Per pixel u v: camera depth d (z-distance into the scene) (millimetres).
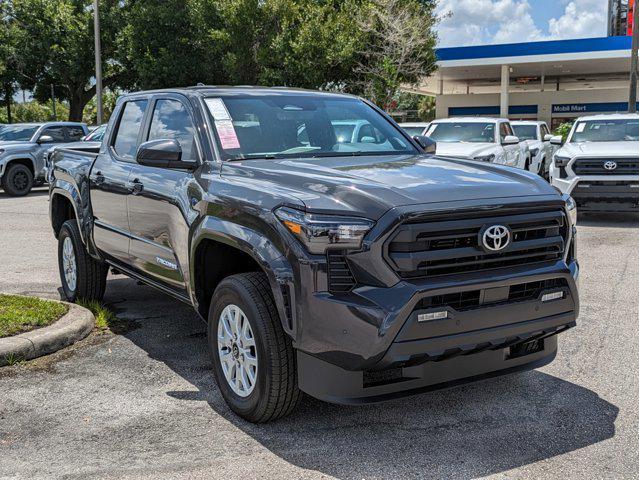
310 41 28062
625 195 11383
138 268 5492
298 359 3777
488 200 3758
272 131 4984
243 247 3939
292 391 3883
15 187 18469
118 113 6129
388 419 4129
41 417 4215
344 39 28359
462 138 14695
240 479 3436
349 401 3623
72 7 36125
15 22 37188
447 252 3596
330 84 31500
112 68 39125
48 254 9695
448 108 44094
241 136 4848
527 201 3844
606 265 8477
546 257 3965
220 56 32188
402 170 4285
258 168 4383
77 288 6605
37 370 5008
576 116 41094
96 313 6348
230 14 29453
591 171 11570
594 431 3932
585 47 33906
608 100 40344
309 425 4055
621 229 11391
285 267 3674
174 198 4785
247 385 4066
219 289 4180
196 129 4891
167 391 4613
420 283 3518
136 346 5547
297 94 5473
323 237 3566
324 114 5332
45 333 5418
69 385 4727
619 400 4383
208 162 4688
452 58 36469
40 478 3461
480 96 43094
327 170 4238
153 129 5484
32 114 70062
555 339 4387
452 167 4461
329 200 3686
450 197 3723
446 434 3918
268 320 3828
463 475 3445
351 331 3486
